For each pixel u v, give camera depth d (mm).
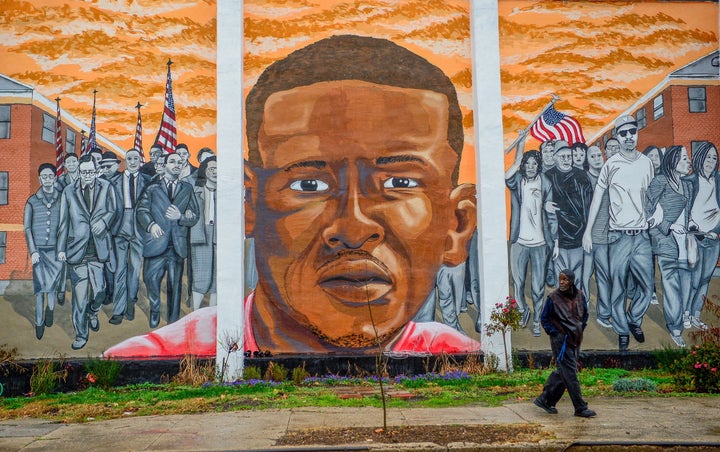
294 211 12734
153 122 12734
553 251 12820
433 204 12883
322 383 11727
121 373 12031
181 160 12703
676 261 12930
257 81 12922
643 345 12742
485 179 12695
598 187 13008
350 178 12836
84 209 12547
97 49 12789
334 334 12531
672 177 13094
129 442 7773
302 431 8055
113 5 12875
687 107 13250
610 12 13352
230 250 12258
